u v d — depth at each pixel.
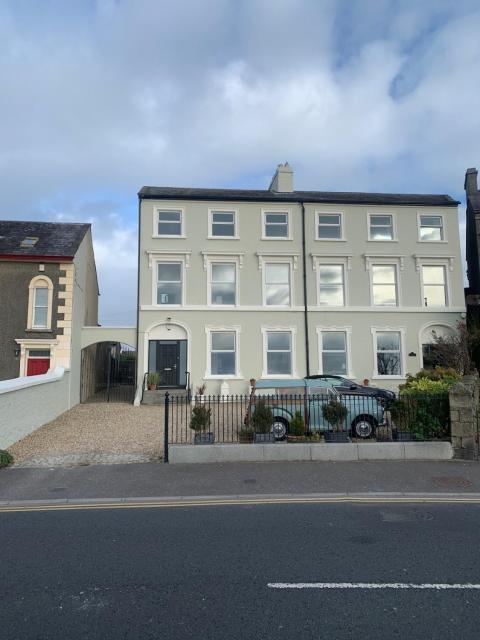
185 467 9.55
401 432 10.73
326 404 11.01
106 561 5.07
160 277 21.98
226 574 4.72
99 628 3.75
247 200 22.48
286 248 22.44
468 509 7.04
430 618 3.87
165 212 22.30
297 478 8.77
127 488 8.22
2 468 9.52
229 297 22.09
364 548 5.41
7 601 4.20
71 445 11.62
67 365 18.67
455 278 22.72
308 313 22.08
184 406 18.88
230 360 21.72
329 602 4.14
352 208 22.94
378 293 22.72
